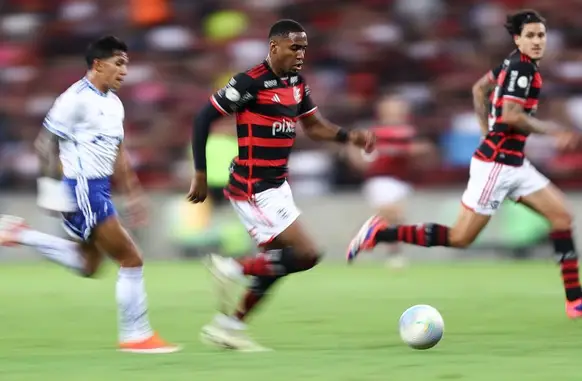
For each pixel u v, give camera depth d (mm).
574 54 70375
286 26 22781
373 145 24734
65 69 72938
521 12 27734
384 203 48562
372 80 70750
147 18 75188
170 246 59219
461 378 18953
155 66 72312
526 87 27500
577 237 57406
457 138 64812
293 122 23375
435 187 63438
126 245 23500
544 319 29562
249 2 75688
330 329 27641
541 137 63281
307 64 72188
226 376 19344
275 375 19406
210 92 70438
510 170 28438
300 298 36500
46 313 32125
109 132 23391
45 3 77312
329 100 68312
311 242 23344
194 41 73875
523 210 57875
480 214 28750
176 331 27750
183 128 68000
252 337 25984
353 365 20688
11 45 75000
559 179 62844
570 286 29078
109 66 23312
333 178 62875
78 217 23500
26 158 65812
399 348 23547
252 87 22797
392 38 73062
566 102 66938
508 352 22656
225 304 23531
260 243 23406
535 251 58719
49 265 54906
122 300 23484
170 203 59219
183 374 19656
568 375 19281
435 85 70125
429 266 53438
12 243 25719
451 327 27703
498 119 28312
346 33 73625
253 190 23203
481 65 71312
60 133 23188
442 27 73875
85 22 75438
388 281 43875
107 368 20594
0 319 30516
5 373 20016
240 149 23312
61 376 19562
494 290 39375
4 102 69688
